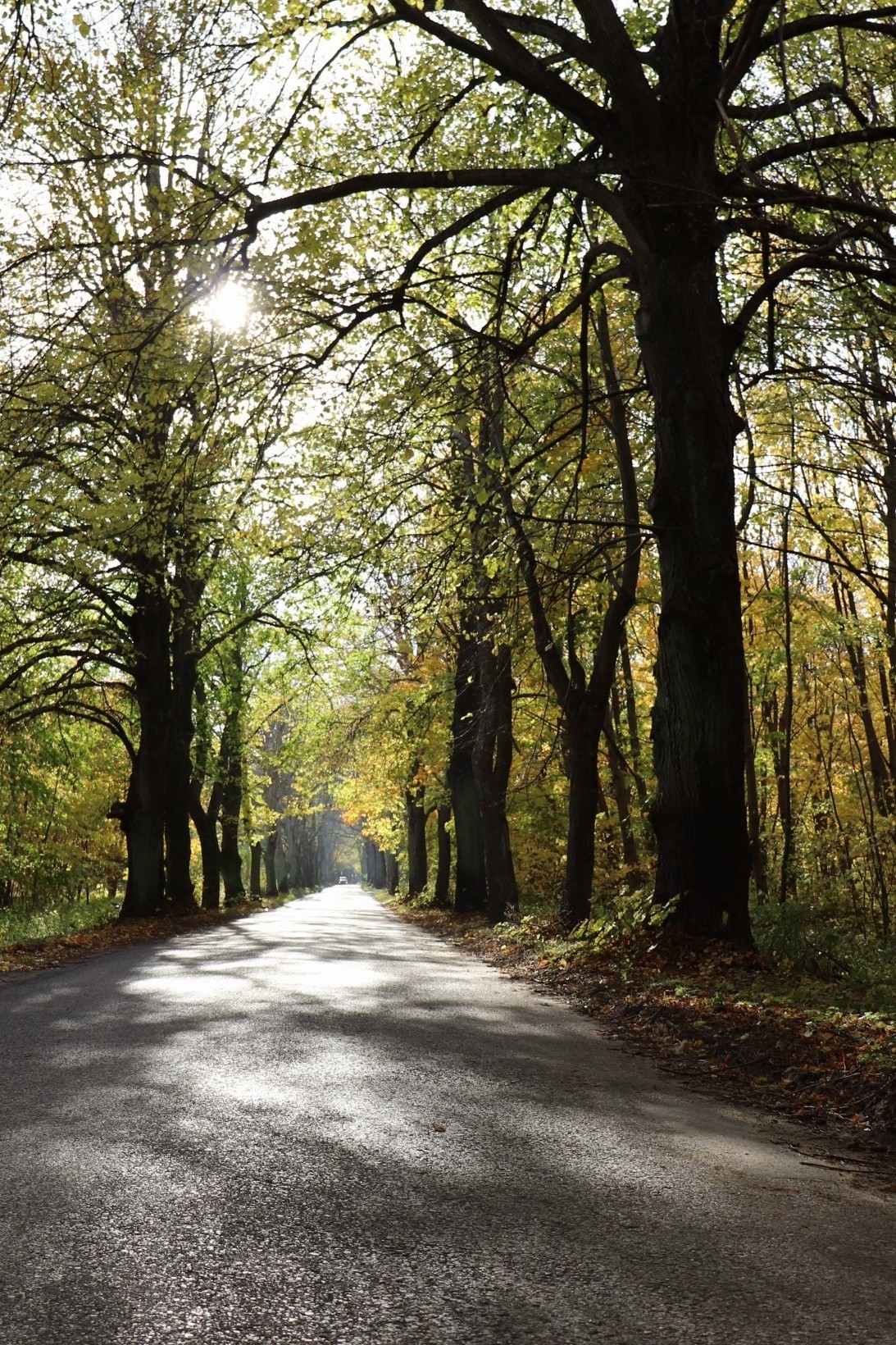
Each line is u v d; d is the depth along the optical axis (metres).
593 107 12.88
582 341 15.19
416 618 20.44
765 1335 3.28
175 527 20.89
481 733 25.66
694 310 12.97
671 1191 4.78
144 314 14.03
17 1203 4.41
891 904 29.58
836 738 33.03
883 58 14.67
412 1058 7.68
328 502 17.56
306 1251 3.92
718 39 12.52
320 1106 6.14
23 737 29.75
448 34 12.80
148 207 14.11
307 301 14.05
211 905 38.84
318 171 14.44
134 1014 9.69
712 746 12.67
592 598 19.50
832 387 16.56
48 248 13.79
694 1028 8.85
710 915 12.54
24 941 21.20
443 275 15.24
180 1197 4.50
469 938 22.81
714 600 12.78
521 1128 5.82
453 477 18.34
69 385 14.77
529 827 32.88
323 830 112.31
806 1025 8.23
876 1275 3.83
